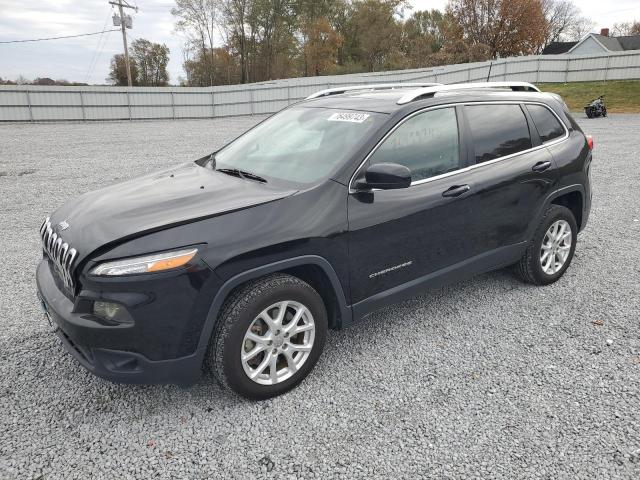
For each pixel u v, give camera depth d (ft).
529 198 13.28
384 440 8.50
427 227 11.10
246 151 12.51
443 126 11.75
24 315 13.07
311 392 9.85
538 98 14.46
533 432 8.64
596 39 183.62
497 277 15.46
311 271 10.07
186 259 8.20
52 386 10.03
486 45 153.48
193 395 9.78
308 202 9.55
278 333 9.35
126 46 144.15
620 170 32.55
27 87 88.94
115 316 8.14
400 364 10.80
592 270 15.94
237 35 188.85
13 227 21.11
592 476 7.64
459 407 9.35
